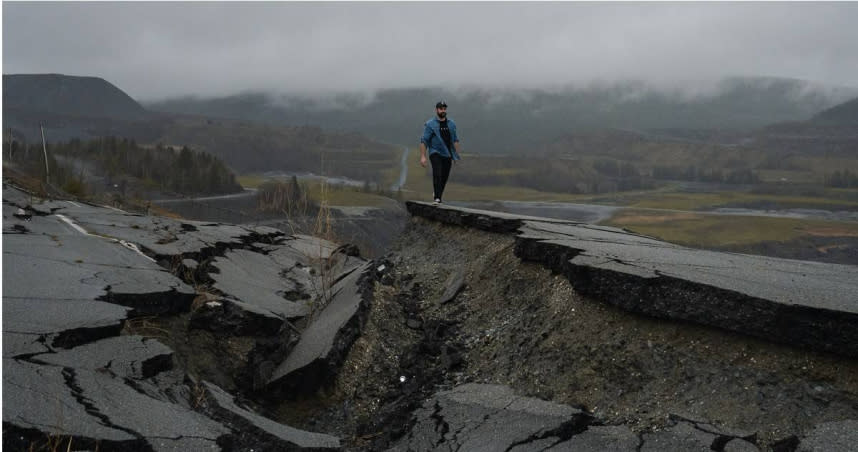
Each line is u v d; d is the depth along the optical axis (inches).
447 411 156.3
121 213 450.0
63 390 125.6
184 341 186.7
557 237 235.1
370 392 189.3
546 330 181.5
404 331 233.3
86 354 148.1
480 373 186.1
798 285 150.5
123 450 109.3
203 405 143.7
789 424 118.1
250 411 154.9
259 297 279.3
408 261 345.1
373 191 5629.9
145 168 4503.0
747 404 126.0
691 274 158.1
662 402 137.4
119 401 126.5
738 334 139.3
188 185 4635.8
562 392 156.7
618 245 220.4
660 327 153.9
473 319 230.5
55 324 160.2
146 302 193.3
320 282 336.5
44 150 586.6
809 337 126.2
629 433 130.2
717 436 120.4
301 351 197.9
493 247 280.5
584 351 163.5
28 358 138.8
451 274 288.5
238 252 366.0
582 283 176.2
